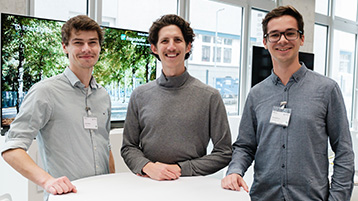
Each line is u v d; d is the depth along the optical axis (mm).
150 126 1561
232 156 1625
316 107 1452
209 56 4133
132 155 1562
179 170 1448
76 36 1473
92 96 1621
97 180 1367
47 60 2625
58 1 2879
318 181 1454
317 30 5598
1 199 1715
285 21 1467
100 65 2938
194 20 3924
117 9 3297
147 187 1283
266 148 1570
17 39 2447
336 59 5953
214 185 1336
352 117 6195
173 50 1487
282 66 1538
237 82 4512
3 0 2443
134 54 3174
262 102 1619
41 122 1413
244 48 4453
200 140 1568
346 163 1414
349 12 6066
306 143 1446
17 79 2467
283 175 1498
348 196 1416
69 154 1475
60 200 1114
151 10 3590
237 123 3539
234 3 4227
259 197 1607
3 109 2400
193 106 1549
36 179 1225
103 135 1647
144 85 1676
